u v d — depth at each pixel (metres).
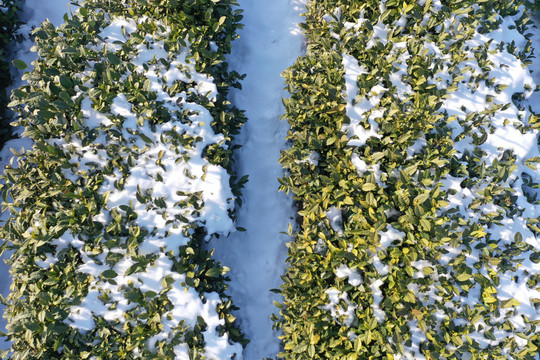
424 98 3.22
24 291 3.07
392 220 3.08
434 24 3.36
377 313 2.92
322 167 3.45
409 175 2.99
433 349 2.82
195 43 3.54
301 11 4.80
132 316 2.98
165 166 3.26
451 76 3.37
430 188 3.08
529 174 3.35
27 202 3.22
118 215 3.04
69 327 2.95
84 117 3.24
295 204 4.08
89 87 3.34
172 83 3.46
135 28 3.63
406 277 2.90
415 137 3.11
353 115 3.33
